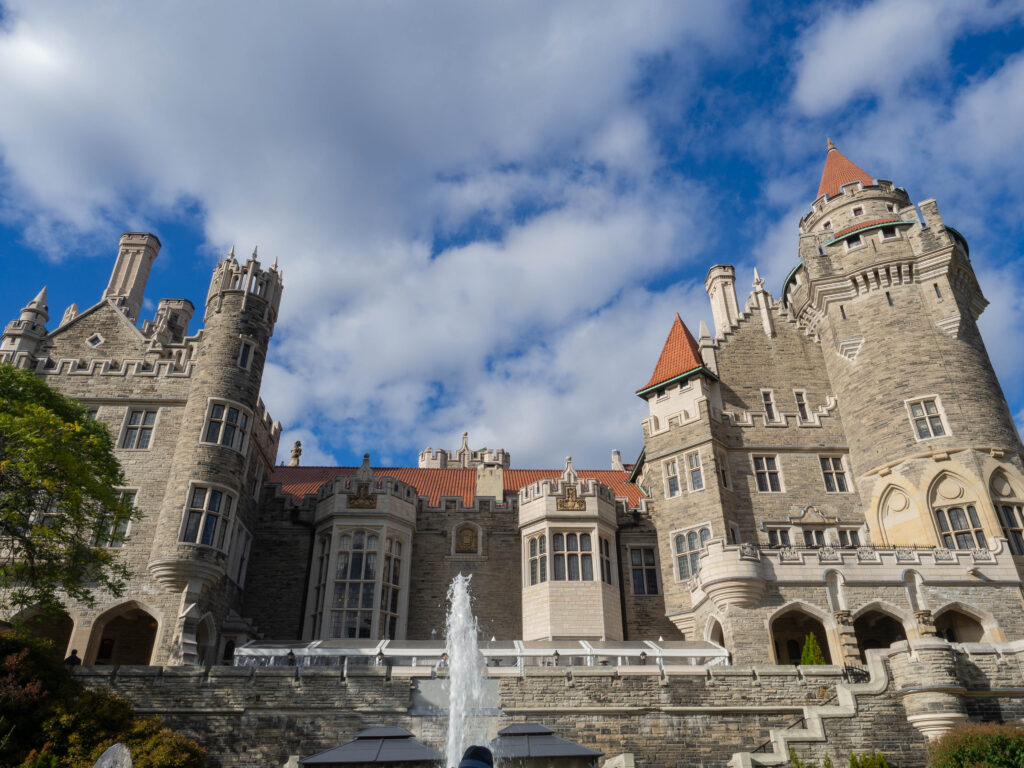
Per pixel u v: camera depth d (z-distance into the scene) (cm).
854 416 3562
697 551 3328
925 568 2820
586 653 2611
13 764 1752
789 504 3438
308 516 3566
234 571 3234
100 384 3400
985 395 3316
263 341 3538
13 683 1930
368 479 3497
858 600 2766
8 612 2817
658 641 3003
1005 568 2828
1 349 3500
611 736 2262
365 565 3312
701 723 2295
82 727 1917
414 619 3388
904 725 2203
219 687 2278
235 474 3172
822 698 2352
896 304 3588
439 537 3572
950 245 3547
